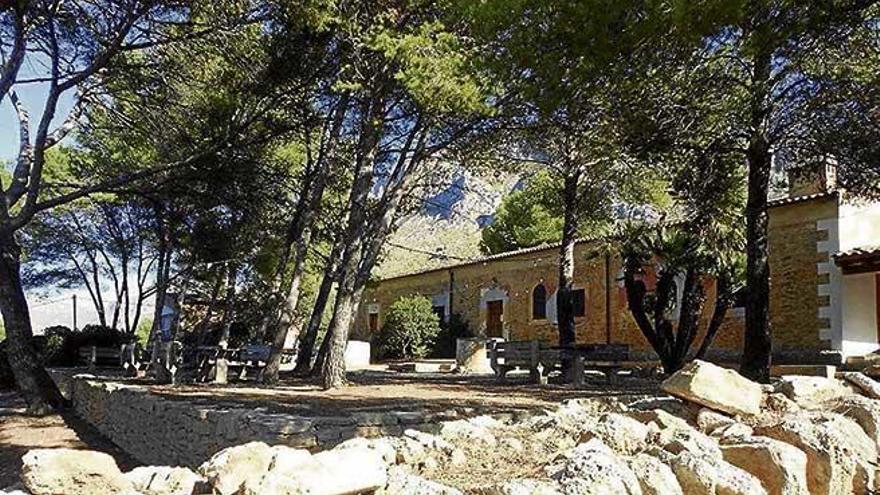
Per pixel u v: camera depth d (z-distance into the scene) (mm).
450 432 5078
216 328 26234
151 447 9125
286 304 14523
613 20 5996
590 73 6406
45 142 13086
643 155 10023
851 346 14961
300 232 15312
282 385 13109
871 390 5906
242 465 3584
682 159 10414
